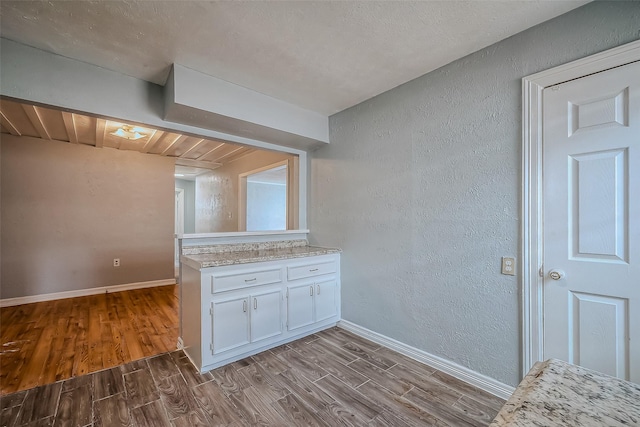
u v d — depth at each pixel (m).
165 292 4.49
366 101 2.68
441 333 2.12
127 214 4.65
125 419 1.63
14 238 3.83
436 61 2.04
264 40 1.78
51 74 1.88
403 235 2.38
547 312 1.64
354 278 2.82
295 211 3.45
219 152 4.78
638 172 1.38
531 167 1.68
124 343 2.65
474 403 1.76
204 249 2.69
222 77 2.23
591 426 0.49
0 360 2.32
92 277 4.36
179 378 2.04
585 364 1.52
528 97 1.69
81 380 2.02
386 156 2.51
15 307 3.70
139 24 1.62
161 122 2.36
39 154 3.99
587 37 1.50
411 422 1.61
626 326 1.41
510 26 1.67
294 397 1.83
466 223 1.98
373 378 2.03
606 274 1.46
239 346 2.28
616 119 1.43
